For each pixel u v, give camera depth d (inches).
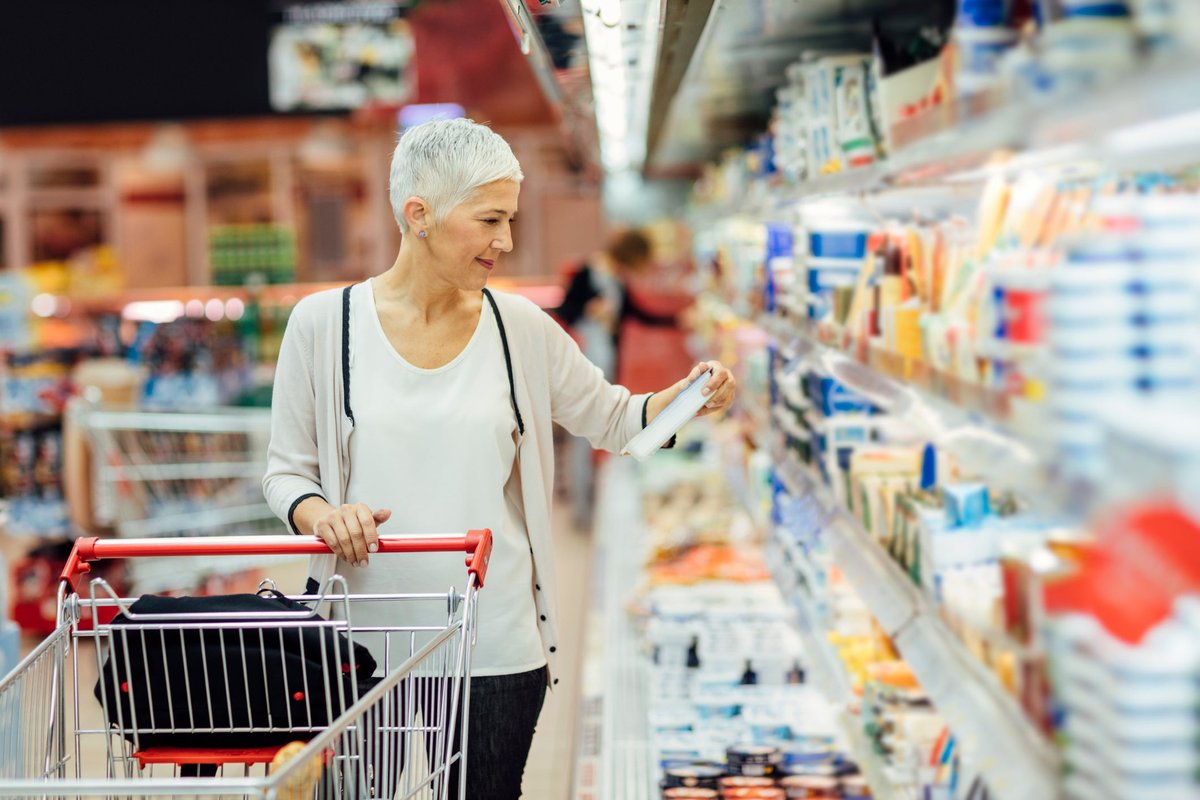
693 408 94.4
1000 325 56.0
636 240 314.0
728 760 113.7
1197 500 35.2
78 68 366.0
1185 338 44.2
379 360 93.1
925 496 84.7
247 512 220.8
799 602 139.8
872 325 92.4
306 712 80.4
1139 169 58.6
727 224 215.9
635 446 93.9
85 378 247.6
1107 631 42.2
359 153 411.5
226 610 79.7
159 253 423.2
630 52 116.0
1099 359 44.6
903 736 95.0
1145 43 41.3
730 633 147.0
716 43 117.9
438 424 92.2
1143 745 41.3
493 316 95.2
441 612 91.8
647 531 217.5
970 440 62.4
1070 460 44.7
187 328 299.4
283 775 61.1
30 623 214.5
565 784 149.5
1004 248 63.3
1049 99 45.4
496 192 88.0
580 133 201.6
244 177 420.5
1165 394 44.1
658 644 149.2
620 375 315.3
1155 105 37.5
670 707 132.5
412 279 93.0
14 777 76.4
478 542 84.1
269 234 396.5
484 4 368.5
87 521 211.6
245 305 359.9
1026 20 59.7
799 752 114.5
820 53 126.7
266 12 364.8
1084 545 50.5
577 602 237.9
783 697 132.5
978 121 55.6
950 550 74.2
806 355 120.3
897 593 85.7
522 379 95.7
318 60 366.6
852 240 115.3
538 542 95.5
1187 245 44.3
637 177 322.7
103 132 398.3
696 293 305.6
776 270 146.1
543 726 171.5
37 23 365.4
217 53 365.7
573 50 114.7
